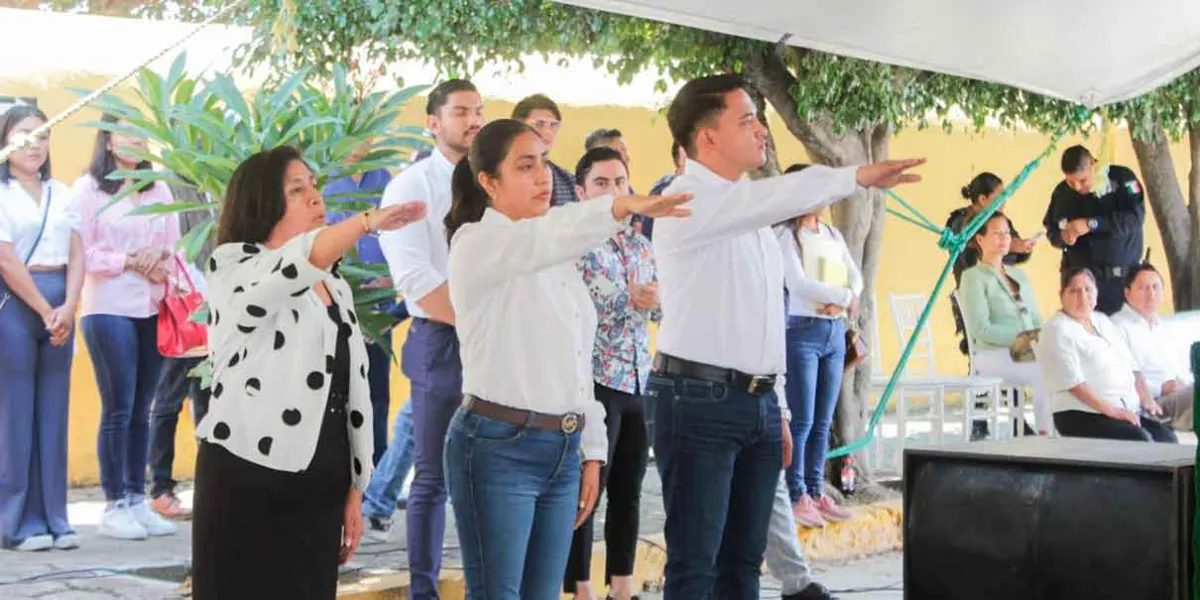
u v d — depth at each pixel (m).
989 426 8.99
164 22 7.84
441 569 6.04
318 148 5.35
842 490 8.05
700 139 4.30
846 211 8.14
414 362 5.18
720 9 4.63
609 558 5.62
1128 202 9.34
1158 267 12.34
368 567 6.06
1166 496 3.89
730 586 4.40
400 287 5.11
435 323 5.13
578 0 4.46
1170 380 7.91
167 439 7.07
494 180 3.94
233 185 3.79
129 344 6.69
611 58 8.05
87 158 7.85
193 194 6.84
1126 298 8.05
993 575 4.16
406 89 5.61
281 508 3.68
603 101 9.17
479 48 7.62
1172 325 8.30
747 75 7.94
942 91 8.27
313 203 3.81
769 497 4.37
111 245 6.65
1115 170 9.40
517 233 3.67
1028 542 4.11
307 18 7.30
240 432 3.65
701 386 4.19
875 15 4.77
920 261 11.79
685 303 4.21
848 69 7.88
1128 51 5.29
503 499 3.82
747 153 4.28
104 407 6.70
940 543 4.25
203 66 7.72
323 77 7.38
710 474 4.20
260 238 3.76
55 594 5.50
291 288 3.51
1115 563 3.97
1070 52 5.27
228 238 3.78
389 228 3.50
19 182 6.41
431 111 5.32
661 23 7.68
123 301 6.66
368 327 5.66
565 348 3.88
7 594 5.48
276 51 7.19
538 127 5.88
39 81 7.71
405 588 5.70
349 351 3.82
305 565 3.73
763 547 4.40
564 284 3.94
